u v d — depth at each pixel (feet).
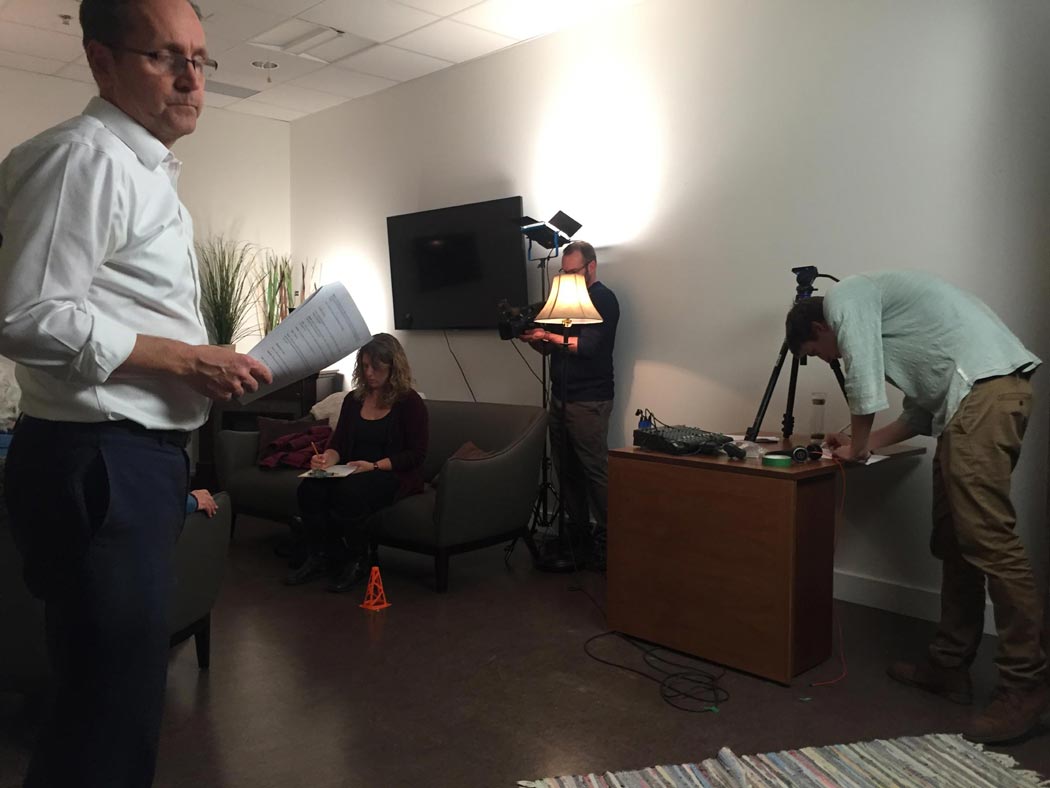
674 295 13.08
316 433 15.06
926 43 10.23
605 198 13.97
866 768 6.71
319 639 9.86
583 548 13.43
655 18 13.12
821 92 11.23
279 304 20.21
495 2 13.43
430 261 16.97
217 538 8.59
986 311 7.82
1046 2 9.29
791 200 11.60
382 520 12.35
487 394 16.37
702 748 7.11
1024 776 6.58
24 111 17.28
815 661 8.86
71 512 3.73
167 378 3.97
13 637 6.86
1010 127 9.60
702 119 12.59
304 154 20.58
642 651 9.40
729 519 8.77
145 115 3.96
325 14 14.01
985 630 9.98
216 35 15.05
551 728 7.50
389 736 7.36
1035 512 9.53
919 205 10.37
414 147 17.61
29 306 3.44
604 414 13.28
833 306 8.04
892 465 10.72
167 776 6.64
